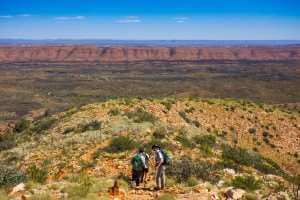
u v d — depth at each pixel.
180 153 23.55
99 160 22.19
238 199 12.83
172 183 16.66
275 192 13.43
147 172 17.97
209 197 12.84
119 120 31.61
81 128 31.09
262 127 42.66
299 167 36.62
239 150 28.81
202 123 40.00
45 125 36.34
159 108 38.56
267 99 154.25
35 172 17.86
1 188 14.11
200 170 18.44
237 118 43.00
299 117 47.47
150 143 24.44
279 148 39.53
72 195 12.84
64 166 22.06
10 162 26.05
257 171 24.67
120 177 18.28
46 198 12.35
